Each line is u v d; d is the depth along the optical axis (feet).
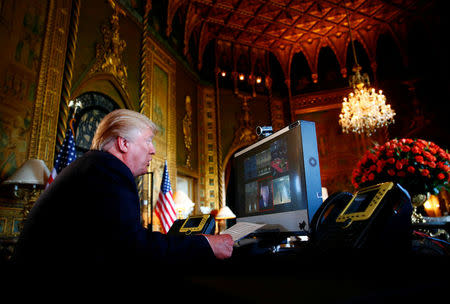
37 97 16.10
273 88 46.01
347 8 38.17
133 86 26.16
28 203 13.69
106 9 23.12
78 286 2.74
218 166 38.91
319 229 3.55
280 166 5.50
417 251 3.03
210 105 40.98
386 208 2.76
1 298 2.51
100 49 21.88
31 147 15.43
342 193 3.92
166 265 2.91
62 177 3.35
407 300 1.74
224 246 3.23
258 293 1.80
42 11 17.08
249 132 41.86
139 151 4.06
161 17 31.86
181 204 25.48
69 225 2.97
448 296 1.89
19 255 3.06
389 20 40.91
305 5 37.45
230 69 43.73
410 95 40.57
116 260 2.86
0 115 14.16
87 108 20.92
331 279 2.12
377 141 40.40
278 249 3.63
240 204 7.19
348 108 32.96
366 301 1.59
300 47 45.06
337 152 41.63
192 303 2.35
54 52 17.42
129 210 3.09
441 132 37.83
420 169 7.04
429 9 38.73
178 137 33.83
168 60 33.14
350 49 45.42
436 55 39.75
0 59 14.40
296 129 5.03
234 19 39.34
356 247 2.57
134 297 2.67
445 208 33.63
